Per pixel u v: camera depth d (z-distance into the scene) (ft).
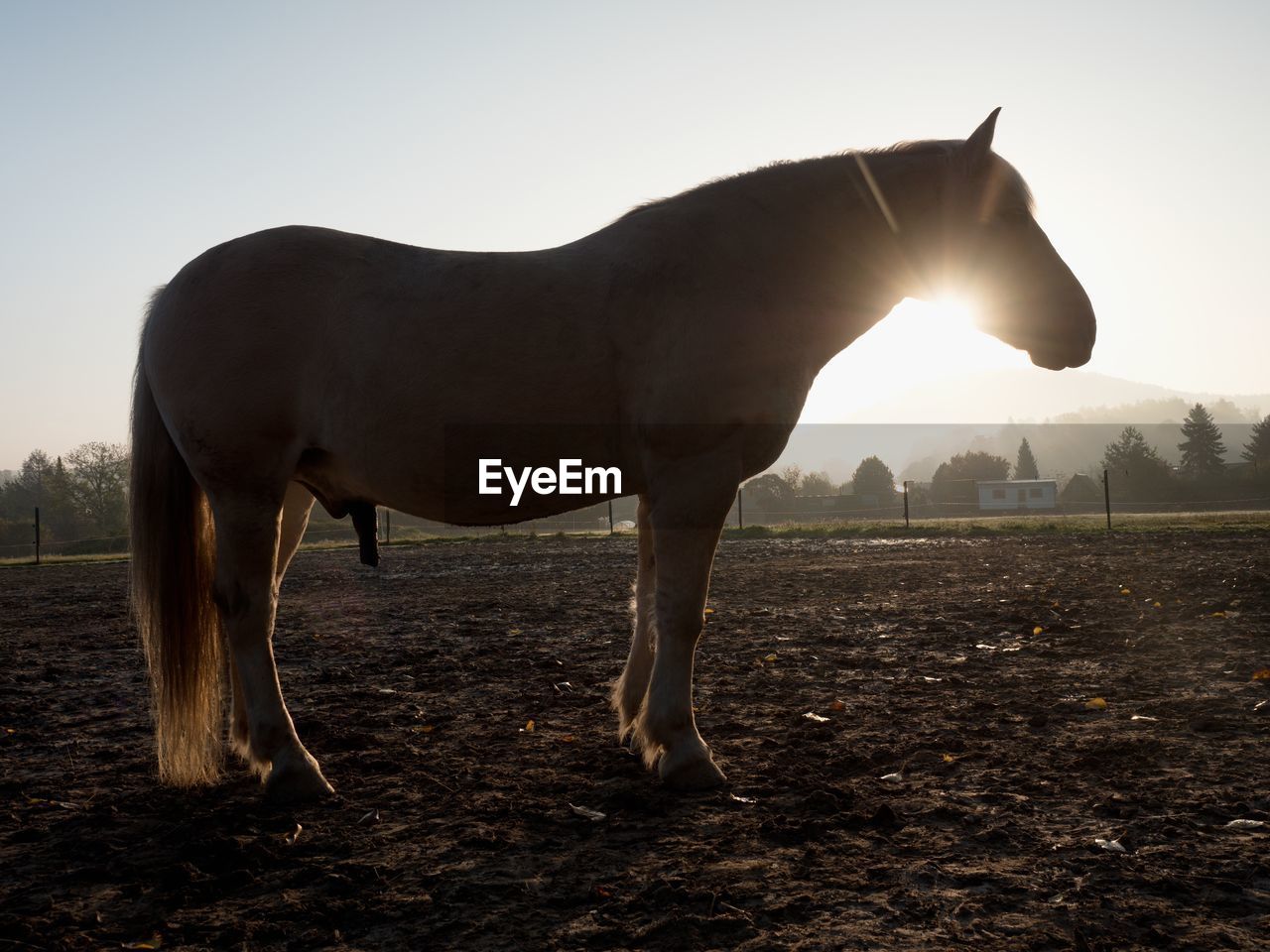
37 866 9.09
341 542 76.79
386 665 20.15
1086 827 9.30
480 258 11.35
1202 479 269.03
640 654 12.74
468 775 11.76
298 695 17.20
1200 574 33.35
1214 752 11.80
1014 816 9.68
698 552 10.82
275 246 11.34
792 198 11.69
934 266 12.02
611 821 9.87
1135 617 23.68
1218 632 20.86
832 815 9.85
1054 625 22.33
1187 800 9.96
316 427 11.12
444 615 29.22
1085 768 11.31
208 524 11.86
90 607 35.01
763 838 9.27
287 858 9.07
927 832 9.32
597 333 10.87
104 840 9.72
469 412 10.73
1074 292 11.93
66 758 13.35
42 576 53.88
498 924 7.50
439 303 10.91
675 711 10.93
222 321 10.96
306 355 10.99
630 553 58.95
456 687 17.66
